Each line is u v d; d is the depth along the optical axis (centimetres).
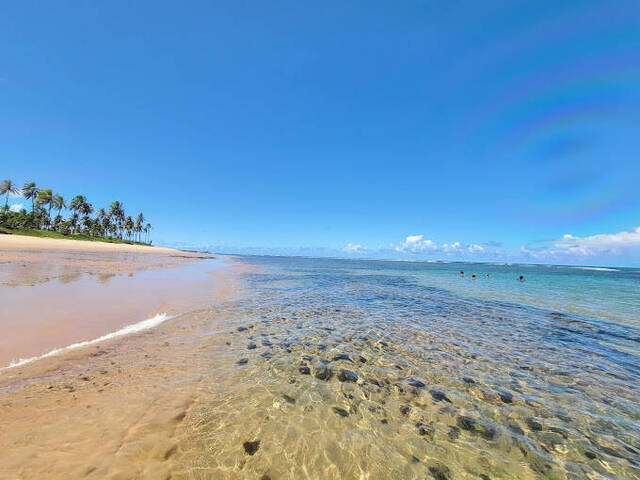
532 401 568
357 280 3072
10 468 315
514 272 6406
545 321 1267
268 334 903
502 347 888
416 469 376
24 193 8638
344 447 407
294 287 2186
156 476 327
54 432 379
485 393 593
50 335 730
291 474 353
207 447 383
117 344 720
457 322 1191
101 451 353
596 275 6012
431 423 479
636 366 764
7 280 1372
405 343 885
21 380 509
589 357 824
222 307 1255
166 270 2778
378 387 593
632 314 1476
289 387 568
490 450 421
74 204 10162
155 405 466
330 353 766
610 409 549
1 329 731
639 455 426
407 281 3166
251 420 451
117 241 10900
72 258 3050
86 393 483
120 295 1271
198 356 687
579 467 397
